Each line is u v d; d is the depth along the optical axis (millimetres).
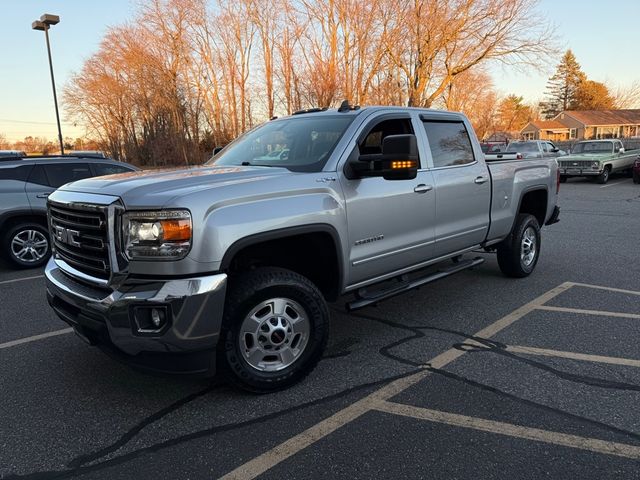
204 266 2953
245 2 34156
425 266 4715
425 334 4496
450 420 3066
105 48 41469
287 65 31391
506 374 3666
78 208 3215
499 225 5605
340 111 4418
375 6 27438
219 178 3340
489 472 2574
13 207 7570
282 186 3381
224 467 2672
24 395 3514
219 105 39438
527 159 6195
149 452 2818
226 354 3213
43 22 22453
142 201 2920
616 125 66938
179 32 37594
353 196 3805
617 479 2502
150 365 3057
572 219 11383
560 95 92188
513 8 27219
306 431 2986
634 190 17688
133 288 2965
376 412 3180
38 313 5414
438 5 27516
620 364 3789
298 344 3525
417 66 28891
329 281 3854
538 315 4914
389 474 2578
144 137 41938
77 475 2633
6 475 2639
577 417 3066
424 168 4562
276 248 3750
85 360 4109
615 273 6469
